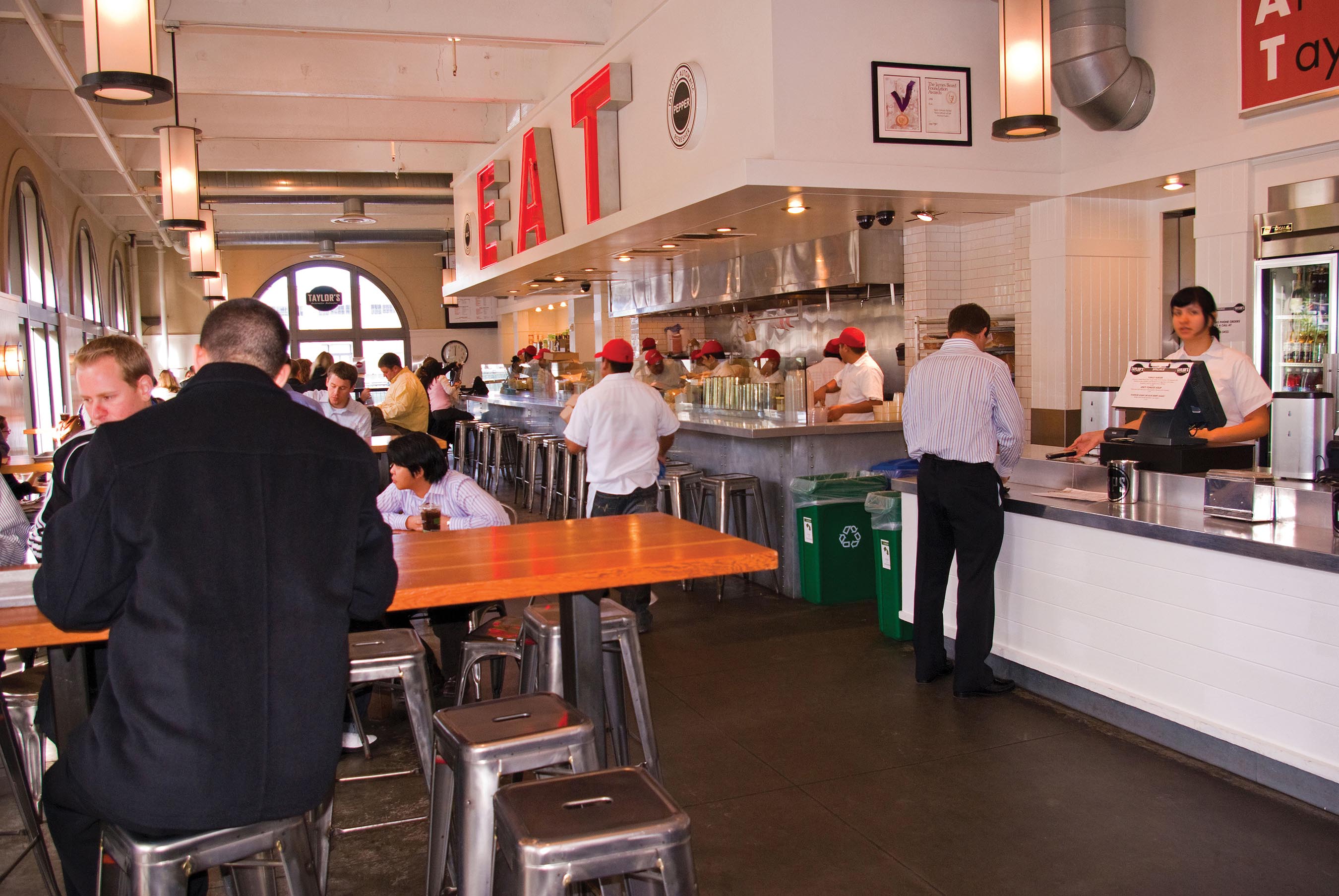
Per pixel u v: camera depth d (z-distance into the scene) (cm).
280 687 159
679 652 468
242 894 187
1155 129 544
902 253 739
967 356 382
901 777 319
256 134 985
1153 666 332
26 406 988
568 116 832
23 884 267
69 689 213
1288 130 472
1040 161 598
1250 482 315
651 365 992
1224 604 305
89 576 152
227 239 1784
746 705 392
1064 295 605
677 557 228
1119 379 625
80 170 1225
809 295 845
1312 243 474
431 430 1006
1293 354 491
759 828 288
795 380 577
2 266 872
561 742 195
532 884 154
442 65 855
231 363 169
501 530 274
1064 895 246
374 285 2041
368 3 661
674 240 752
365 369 2031
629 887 207
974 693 391
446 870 243
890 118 558
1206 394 352
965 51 575
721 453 652
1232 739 303
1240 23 488
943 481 385
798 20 536
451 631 397
